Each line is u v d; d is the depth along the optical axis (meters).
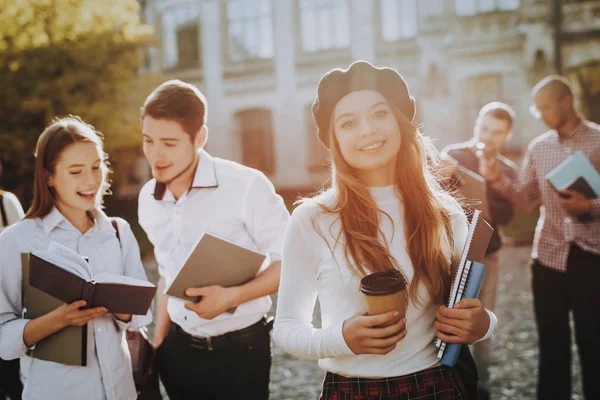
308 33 18.47
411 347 1.63
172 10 20.05
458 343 1.56
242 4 19.20
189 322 2.40
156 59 20.25
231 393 2.41
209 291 2.16
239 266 2.21
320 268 1.67
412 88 17.22
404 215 1.70
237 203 2.42
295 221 1.70
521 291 6.68
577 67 15.75
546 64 15.87
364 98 1.65
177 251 2.47
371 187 1.74
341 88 1.67
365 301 1.52
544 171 3.53
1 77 13.60
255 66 19.19
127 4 15.16
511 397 3.67
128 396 2.16
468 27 16.48
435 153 1.89
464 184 3.19
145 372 2.38
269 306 2.54
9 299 2.04
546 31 15.78
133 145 14.52
